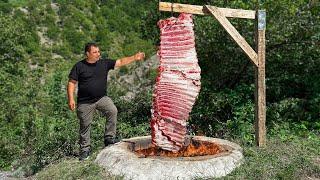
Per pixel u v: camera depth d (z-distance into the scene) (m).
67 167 4.53
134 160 3.99
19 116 8.56
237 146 4.65
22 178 5.61
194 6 4.62
